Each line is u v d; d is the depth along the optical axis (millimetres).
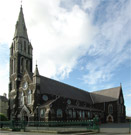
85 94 89312
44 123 33969
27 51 70812
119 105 82625
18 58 66188
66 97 67812
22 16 74125
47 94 59719
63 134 28156
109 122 81188
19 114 58656
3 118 48906
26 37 72125
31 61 71875
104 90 91688
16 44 68375
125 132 33188
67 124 34031
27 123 35719
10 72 68250
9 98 65375
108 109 83000
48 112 49906
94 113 75000
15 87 63656
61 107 54938
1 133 30250
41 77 65562
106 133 31125
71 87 81938
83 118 66062
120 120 81375
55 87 68125
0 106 97000
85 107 75625
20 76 65312
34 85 56625
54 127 33625
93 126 33406
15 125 36125
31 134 28062
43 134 28031
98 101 87125
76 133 29828
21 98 60500
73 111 61875
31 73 63406
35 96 55094
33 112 53531
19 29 70875
